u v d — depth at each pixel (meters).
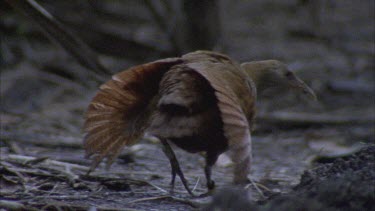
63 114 14.36
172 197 8.46
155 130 7.20
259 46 21.27
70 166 9.94
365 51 21.31
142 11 22.47
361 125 14.75
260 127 14.48
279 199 6.90
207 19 16.38
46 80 16.27
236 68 7.64
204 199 8.31
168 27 16.64
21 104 14.89
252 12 25.81
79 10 18.66
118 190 9.02
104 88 7.67
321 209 6.57
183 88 7.13
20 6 11.34
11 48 17.53
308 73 18.89
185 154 11.87
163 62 7.42
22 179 9.12
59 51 17.86
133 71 7.48
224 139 7.47
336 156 11.63
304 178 7.67
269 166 11.51
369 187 6.68
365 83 18.05
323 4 24.66
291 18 24.95
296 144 13.35
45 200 8.20
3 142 11.50
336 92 17.44
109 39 17.91
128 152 11.23
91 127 7.95
